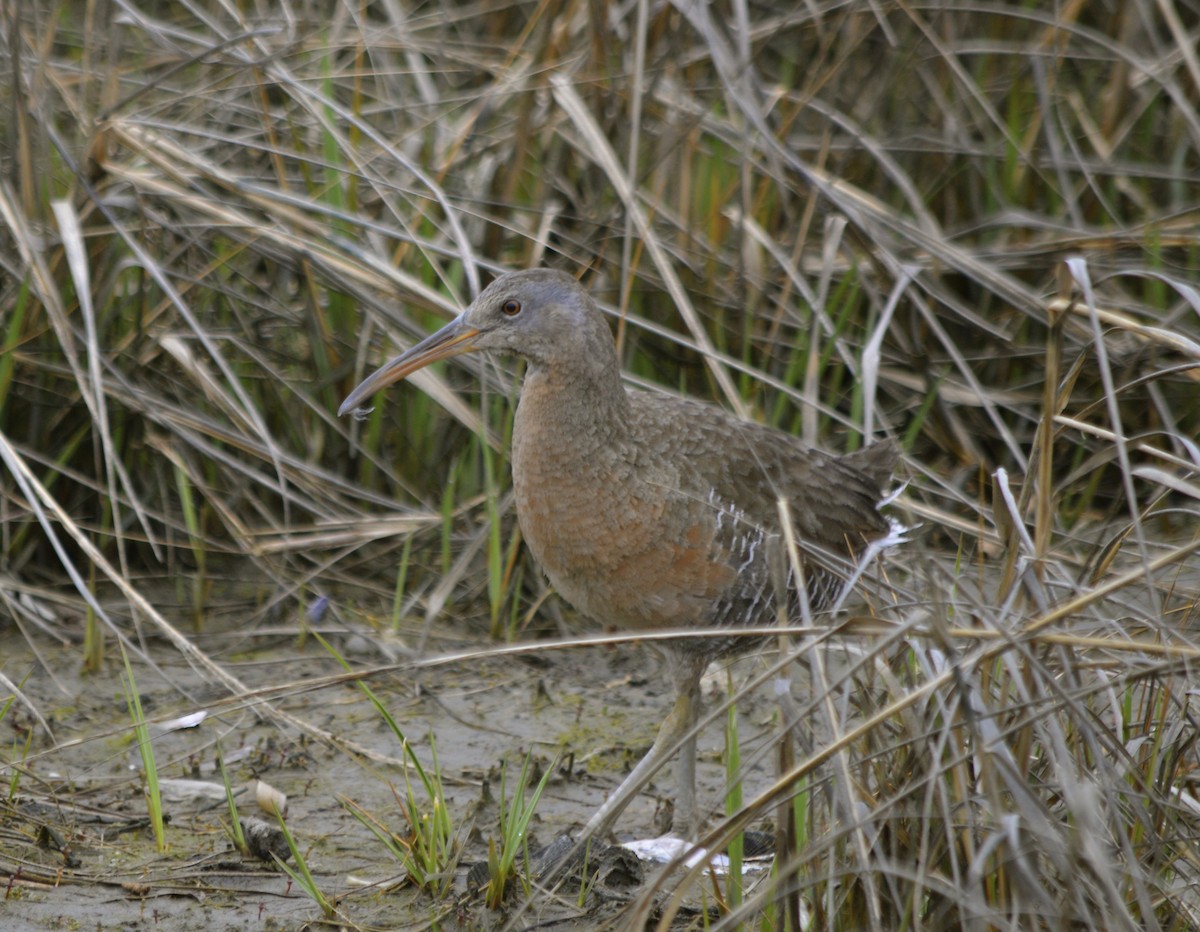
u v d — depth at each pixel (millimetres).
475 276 9820
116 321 10844
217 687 9414
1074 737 6246
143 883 7191
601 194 11695
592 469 7941
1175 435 7070
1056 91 12859
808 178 10625
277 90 12547
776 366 11188
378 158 11578
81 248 9773
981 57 13109
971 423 11609
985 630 5887
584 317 7934
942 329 11570
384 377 8359
